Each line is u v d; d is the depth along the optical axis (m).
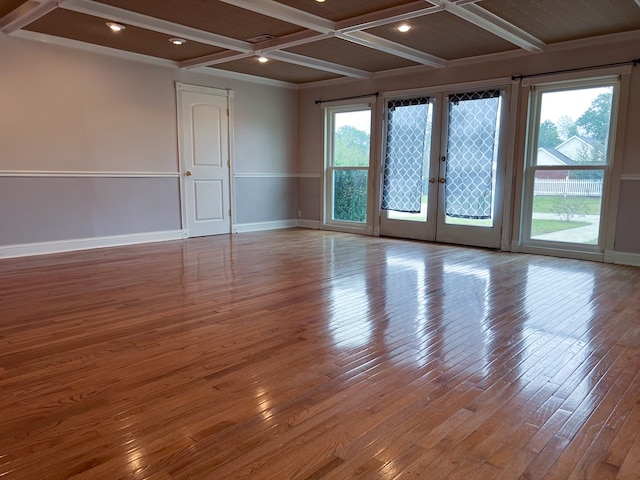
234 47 5.12
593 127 5.11
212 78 6.59
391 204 6.80
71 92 5.25
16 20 4.36
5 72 4.77
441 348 2.61
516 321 3.07
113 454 1.64
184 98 6.30
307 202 7.90
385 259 5.14
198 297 3.58
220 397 2.05
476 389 2.13
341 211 7.51
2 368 2.32
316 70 6.60
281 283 4.03
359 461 1.61
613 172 4.95
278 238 6.65
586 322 3.06
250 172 7.25
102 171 5.60
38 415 1.89
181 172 6.39
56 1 3.86
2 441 1.71
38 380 2.20
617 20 4.38
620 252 5.00
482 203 5.92
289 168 7.84
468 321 3.07
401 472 1.55
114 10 4.14
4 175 4.87
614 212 4.98
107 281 4.04
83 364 2.37
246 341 2.70
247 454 1.64
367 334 2.82
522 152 5.54
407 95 6.45
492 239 5.90
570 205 5.32
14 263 4.73
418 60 5.64
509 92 5.57
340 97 7.20
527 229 5.70
